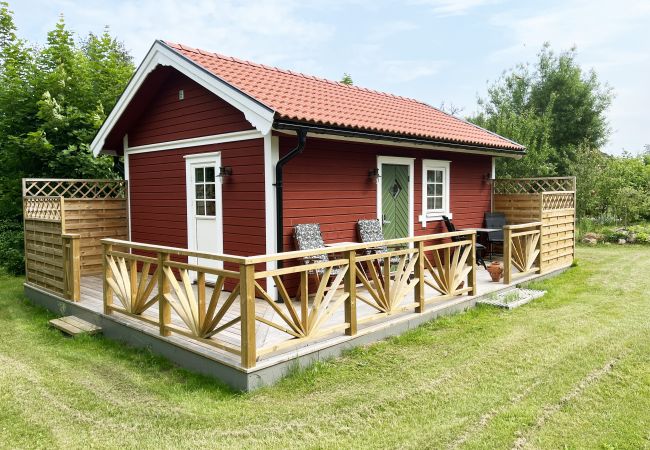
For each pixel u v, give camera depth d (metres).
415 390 4.27
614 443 3.41
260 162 6.71
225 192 7.34
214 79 6.59
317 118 6.25
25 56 13.16
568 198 10.25
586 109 22.89
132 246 5.66
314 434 3.58
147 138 8.94
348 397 4.15
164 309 5.22
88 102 13.02
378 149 8.27
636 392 4.20
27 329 6.62
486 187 11.30
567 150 22.64
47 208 8.05
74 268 7.00
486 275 8.89
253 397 4.18
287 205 6.79
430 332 5.88
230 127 7.16
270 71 8.66
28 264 8.55
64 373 4.95
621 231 15.41
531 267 9.14
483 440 3.45
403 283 5.98
